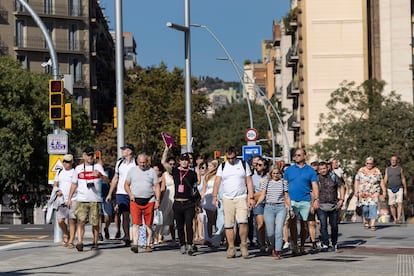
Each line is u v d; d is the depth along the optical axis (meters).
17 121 107.50
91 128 119.94
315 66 121.44
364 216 42.59
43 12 148.00
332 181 32.09
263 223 31.31
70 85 37.62
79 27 152.50
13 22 145.75
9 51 145.50
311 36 121.69
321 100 120.94
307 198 30.31
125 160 33.16
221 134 146.12
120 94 41.84
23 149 107.50
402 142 95.75
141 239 31.36
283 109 149.12
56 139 34.97
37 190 115.81
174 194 30.75
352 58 120.62
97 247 31.83
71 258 28.67
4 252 30.98
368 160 42.41
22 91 108.94
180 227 30.42
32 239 39.38
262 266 26.36
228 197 29.05
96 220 31.42
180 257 29.19
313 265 26.53
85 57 153.25
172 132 130.62
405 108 96.94
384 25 120.81
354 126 96.50
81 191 31.28
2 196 121.12
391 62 120.31
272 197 28.98
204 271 24.81
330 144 97.00
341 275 23.52
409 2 119.94
